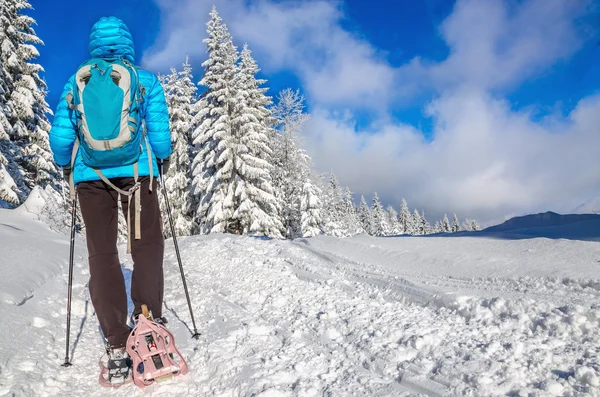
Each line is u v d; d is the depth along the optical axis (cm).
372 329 280
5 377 225
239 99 2125
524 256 407
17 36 1945
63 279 477
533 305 270
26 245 564
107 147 230
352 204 4934
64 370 250
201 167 2170
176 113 2539
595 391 177
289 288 408
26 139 2075
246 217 2055
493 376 200
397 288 369
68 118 240
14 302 342
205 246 726
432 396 194
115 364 234
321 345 269
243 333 298
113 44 254
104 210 249
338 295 375
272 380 221
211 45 2180
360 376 221
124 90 233
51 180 2119
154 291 251
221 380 230
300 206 2561
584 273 328
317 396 204
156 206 261
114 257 249
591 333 232
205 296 411
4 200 1627
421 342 248
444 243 525
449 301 307
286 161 2764
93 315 369
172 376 229
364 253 540
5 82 1847
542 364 206
